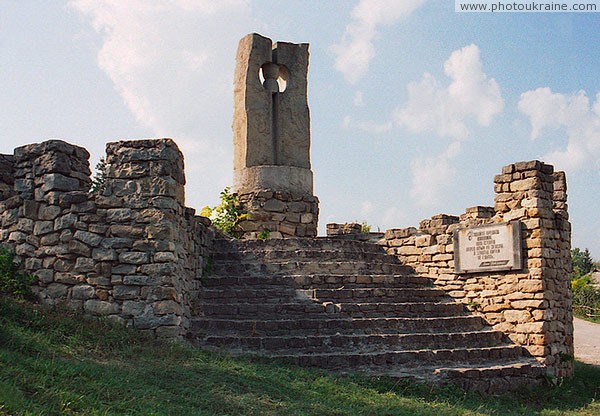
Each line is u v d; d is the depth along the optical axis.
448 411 8.63
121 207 10.26
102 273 10.09
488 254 12.91
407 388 9.50
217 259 12.92
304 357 9.76
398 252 14.63
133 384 7.14
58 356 7.68
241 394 7.62
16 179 10.89
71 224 10.32
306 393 8.24
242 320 10.75
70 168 10.85
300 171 17.11
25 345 7.62
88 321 9.59
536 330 12.02
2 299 9.53
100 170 12.84
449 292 13.53
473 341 11.79
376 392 8.98
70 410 5.84
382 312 11.88
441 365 10.51
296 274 12.53
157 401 6.71
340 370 9.80
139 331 9.67
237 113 17.36
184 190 11.06
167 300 9.88
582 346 18.73
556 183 14.05
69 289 10.18
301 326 10.71
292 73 17.73
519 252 12.43
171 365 8.25
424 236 14.20
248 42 17.33
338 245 14.16
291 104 17.53
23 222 10.67
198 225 12.20
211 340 10.09
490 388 10.40
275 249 13.51
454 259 13.48
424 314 12.38
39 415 5.44
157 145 10.33
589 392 11.81
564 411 10.12
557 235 12.80
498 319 12.62
